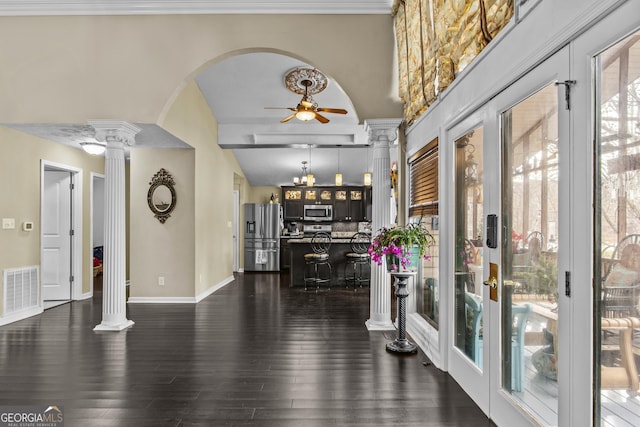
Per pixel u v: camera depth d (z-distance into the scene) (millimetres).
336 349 3617
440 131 3096
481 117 2426
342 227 10445
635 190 1310
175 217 5941
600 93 1459
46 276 5953
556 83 1604
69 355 3457
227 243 7898
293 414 2393
